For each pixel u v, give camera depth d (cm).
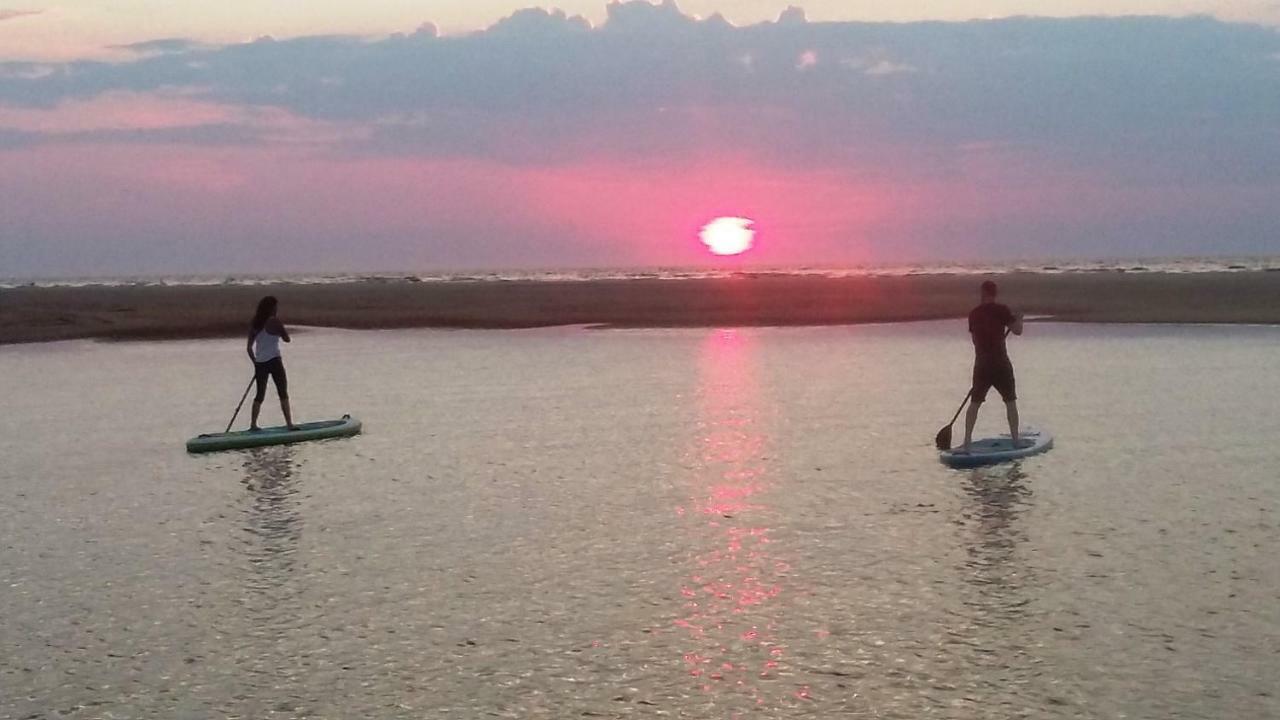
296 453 1645
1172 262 16238
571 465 1505
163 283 13762
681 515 1199
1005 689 716
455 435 1784
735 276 12650
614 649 805
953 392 2225
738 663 773
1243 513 1154
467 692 734
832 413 1956
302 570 1016
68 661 804
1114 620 837
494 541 1106
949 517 1162
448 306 5666
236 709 715
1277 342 3189
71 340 4138
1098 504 1205
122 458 1636
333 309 5619
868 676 744
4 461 1625
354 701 723
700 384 2450
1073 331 3716
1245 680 722
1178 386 2245
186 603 927
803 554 1034
